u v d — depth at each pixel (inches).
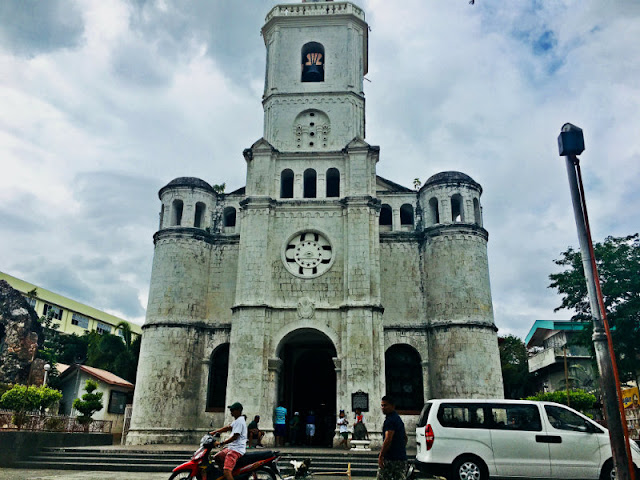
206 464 537.3
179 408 1237.1
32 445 917.2
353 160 1331.2
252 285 1234.6
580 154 446.9
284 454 935.7
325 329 1203.9
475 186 1389.0
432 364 1280.8
